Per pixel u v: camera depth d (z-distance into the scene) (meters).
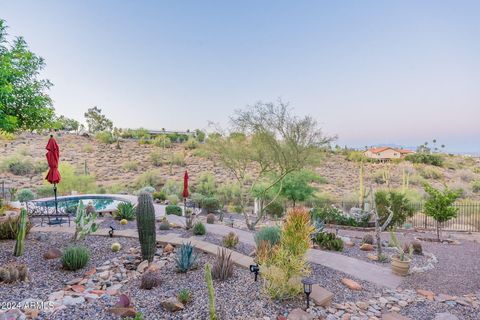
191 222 10.05
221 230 10.07
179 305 4.04
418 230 13.00
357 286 5.34
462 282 6.20
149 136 50.75
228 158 13.61
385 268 6.79
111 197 17.41
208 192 23.75
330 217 13.92
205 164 36.88
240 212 19.02
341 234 11.39
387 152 57.19
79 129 57.84
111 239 7.79
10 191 16.91
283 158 12.56
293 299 4.54
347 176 37.28
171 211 13.34
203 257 6.64
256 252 6.54
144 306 4.14
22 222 6.04
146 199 6.13
